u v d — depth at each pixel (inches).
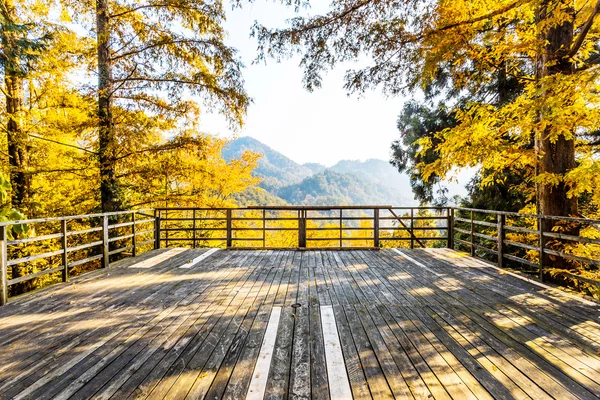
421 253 270.7
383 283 183.0
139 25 318.7
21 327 124.9
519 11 185.2
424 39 194.7
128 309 144.6
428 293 163.9
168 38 307.6
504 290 167.9
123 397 81.0
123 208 349.4
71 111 347.6
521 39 203.2
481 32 201.0
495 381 87.0
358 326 124.0
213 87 316.2
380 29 200.5
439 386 84.9
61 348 107.4
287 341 111.7
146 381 87.9
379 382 86.8
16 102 307.0
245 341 112.0
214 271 213.9
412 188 447.5
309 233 871.7
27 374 91.6
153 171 326.6
